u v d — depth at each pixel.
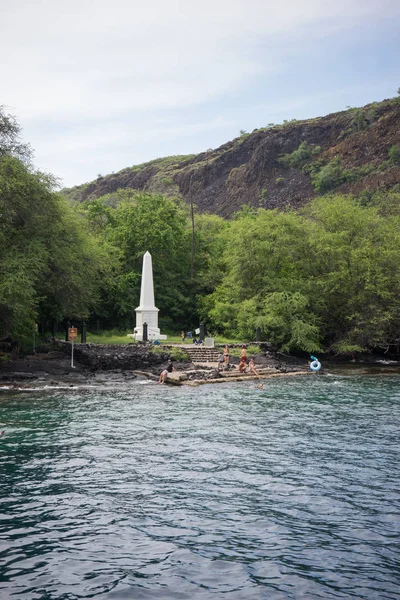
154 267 70.81
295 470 17.02
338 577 10.27
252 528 12.58
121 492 15.00
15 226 41.50
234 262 60.78
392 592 9.73
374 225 60.34
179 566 10.71
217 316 62.78
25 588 9.80
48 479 16.09
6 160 38.69
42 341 52.31
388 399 31.31
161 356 45.69
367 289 55.66
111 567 10.67
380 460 18.09
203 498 14.55
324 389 35.69
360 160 193.62
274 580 10.16
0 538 11.98
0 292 36.62
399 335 58.34
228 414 26.42
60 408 27.81
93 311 65.94
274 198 199.75
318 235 58.88
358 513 13.46
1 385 35.06
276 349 54.97
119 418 25.27
